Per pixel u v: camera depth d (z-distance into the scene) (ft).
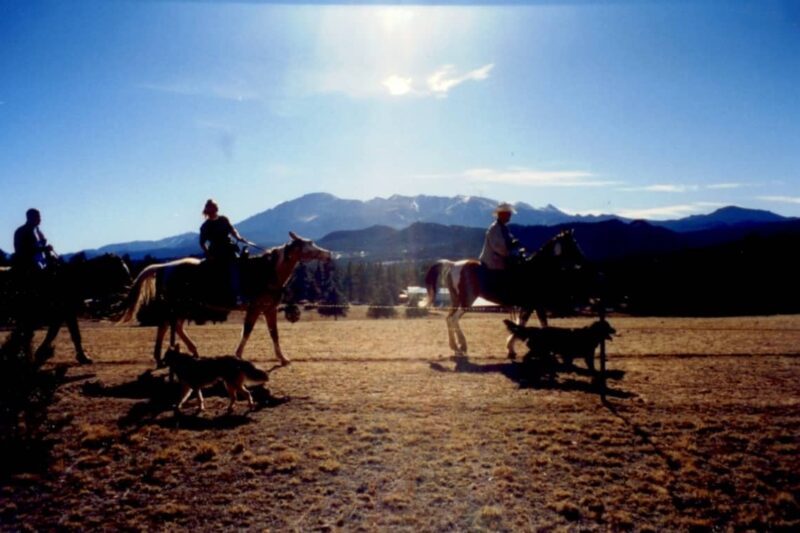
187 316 42.42
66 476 23.75
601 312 35.99
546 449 26.30
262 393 36.29
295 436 28.32
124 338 65.26
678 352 51.03
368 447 26.86
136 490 22.72
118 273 44.11
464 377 40.70
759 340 59.57
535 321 93.91
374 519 20.59
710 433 28.04
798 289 142.82
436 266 53.42
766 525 19.95
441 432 28.63
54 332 43.06
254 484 23.15
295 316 48.29
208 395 36.17
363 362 46.85
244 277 41.83
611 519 20.33
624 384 38.22
